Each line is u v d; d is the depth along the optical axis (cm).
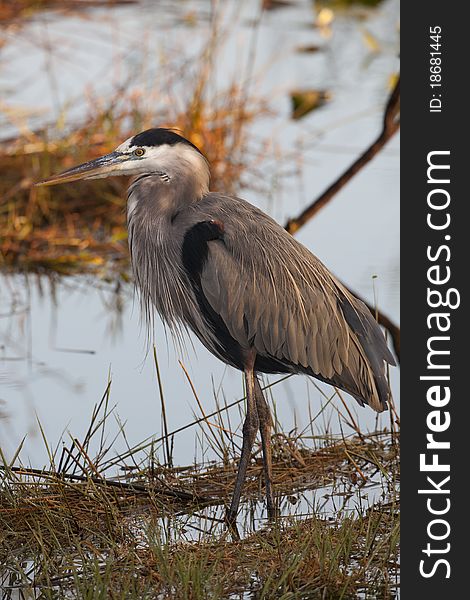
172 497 1025
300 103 2056
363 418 1213
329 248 1583
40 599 848
